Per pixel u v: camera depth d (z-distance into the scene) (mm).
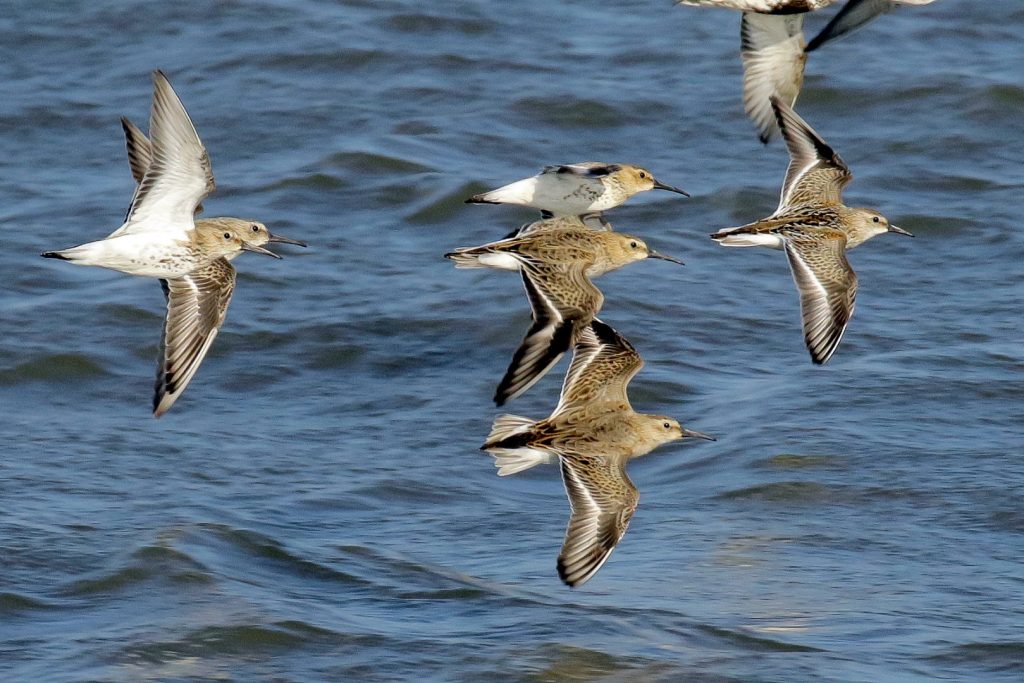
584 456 11586
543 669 12617
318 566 14289
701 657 12773
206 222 13211
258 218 20922
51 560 14211
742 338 18594
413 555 14547
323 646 12969
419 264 20141
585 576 10961
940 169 22281
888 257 20328
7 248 20172
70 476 15883
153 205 12508
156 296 19484
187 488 15680
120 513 15133
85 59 25016
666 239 20500
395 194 21531
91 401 17609
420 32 25625
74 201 21312
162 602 13625
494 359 18297
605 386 12141
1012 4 26438
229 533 14750
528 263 11953
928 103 23734
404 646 12977
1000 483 15516
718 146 22562
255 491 15672
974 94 23797
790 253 13484
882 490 15477
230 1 26406
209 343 12555
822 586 13953
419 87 24109
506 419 12023
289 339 18594
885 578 14070
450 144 22656
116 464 16156
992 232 20719
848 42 25391
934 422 16750
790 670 12586
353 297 19406
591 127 23109
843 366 18016
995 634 13125
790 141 14797
